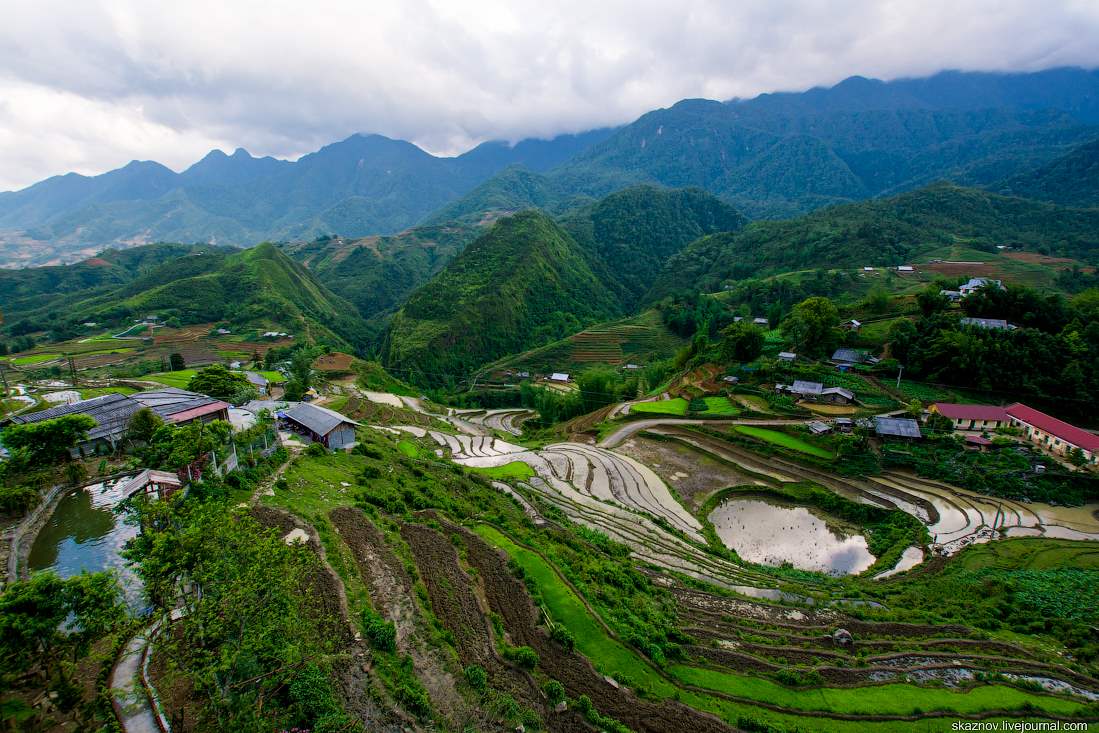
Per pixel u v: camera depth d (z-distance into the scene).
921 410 76.69
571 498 61.16
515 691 24.11
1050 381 78.44
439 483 53.16
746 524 59.44
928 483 65.06
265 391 91.62
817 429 74.94
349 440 58.66
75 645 19.53
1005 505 60.03
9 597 18.64
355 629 24.92
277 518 34.38
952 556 50.09
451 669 24.50
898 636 35.12
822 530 58.44
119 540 33.03
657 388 112.62
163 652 20.06
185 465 36.59
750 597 39.66
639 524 54.88
